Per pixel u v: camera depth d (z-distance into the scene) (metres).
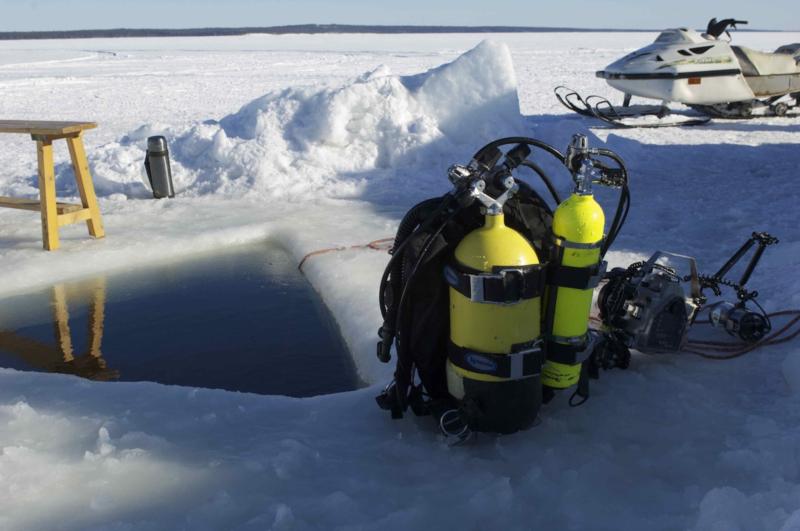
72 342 3.94
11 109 18.52
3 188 8.02
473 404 2.36
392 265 2.50
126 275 5.07
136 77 31.59
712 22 12.86
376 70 9.01
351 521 2.03
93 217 5.66
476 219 2.50
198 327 4.14
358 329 3.82
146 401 2.81
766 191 6.91
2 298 4.60
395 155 8.09
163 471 2.27
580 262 2.42
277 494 2.16
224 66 42.25
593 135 8.61
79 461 2.32
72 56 65.56
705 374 3.04
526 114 14.69
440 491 2.20
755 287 4.17
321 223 6.09
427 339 2.53
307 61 48.88
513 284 2.24
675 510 2.09
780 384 2.92
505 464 2.35
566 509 2.09
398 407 2.62
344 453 2.43
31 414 2.65
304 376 3.52
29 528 1.98
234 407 2.78
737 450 2.33
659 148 9.46
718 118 13.26
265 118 8.36
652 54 12.55
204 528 1.99
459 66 8.60
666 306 3.06
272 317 4.30
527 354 2.32
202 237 5.75
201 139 8.19
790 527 1.80
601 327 3.24
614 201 6.71
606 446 2.43
